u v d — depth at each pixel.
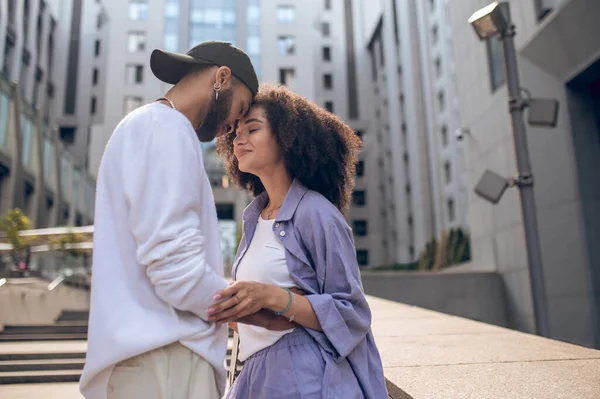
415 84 34.12
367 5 47.94
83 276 18.73
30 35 35.97
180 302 1.12
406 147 36.28
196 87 1.37
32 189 27.55
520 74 12.59
